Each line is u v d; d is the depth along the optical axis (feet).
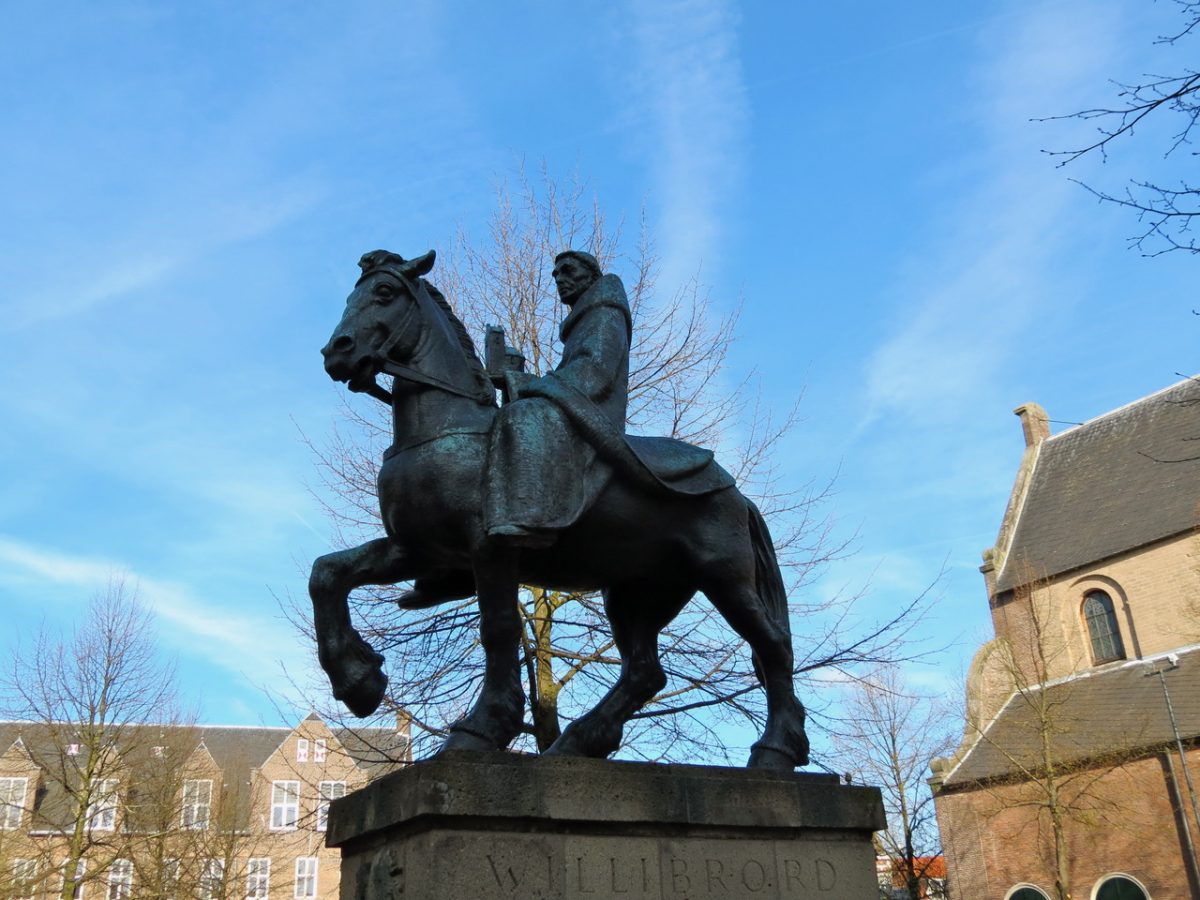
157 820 88.74
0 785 108.47
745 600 17.85
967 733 110.01
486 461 15.71
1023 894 96.78
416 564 16.93
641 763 14.67
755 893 14.92
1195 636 100.58
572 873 13.52
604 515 16.53
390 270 16.99
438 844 12.76
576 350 17.61
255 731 156.76
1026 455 136.26
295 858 137.69
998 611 121.80
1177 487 112.47
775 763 17.12
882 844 97.04
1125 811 91.91
